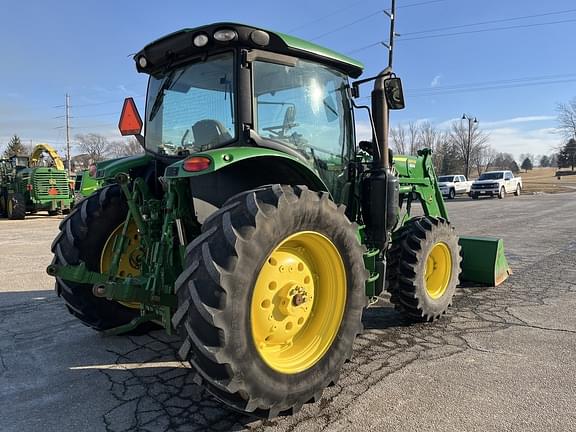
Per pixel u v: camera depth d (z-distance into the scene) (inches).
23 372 139.9
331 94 149.3
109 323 160.1
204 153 105.9
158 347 159.2
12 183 766.5
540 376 132.0
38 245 410.0
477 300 211.9
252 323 100.6
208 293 94.3
